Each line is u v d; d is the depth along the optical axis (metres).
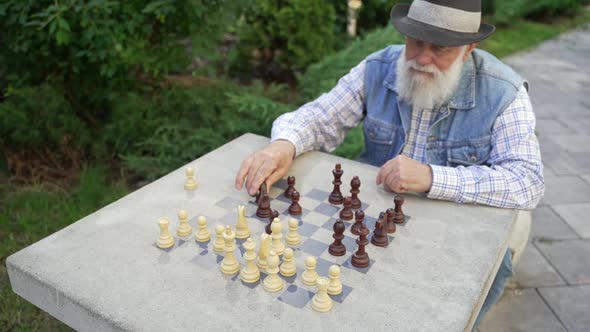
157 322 1.20
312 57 4.57
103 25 3.02
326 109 2.20
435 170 1.74
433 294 1.31
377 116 2.20
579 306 2.48
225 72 4.75
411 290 1.32
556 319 2.40
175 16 3.26
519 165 1.80
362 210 1.69
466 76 1.99
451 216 1.67
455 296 1.31
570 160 4.00
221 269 1.38
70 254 1.43
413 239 1.54
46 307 1.37
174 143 3.26
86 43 3.10
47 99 3.26
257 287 1.33
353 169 1.97
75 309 1.28
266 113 3.20
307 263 1.33
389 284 1.35
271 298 1.29
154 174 3.12
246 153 2.07
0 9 2.90
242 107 3.22
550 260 2.80
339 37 5.35
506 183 1.73
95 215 1.62
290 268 1.39
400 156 1.77
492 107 1.95
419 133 2.10
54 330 2.23
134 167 3.18
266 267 1.40
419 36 1.78
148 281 1.34
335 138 2.26
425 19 1.82
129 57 3.13
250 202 1.73
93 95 3.56
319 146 2.22
